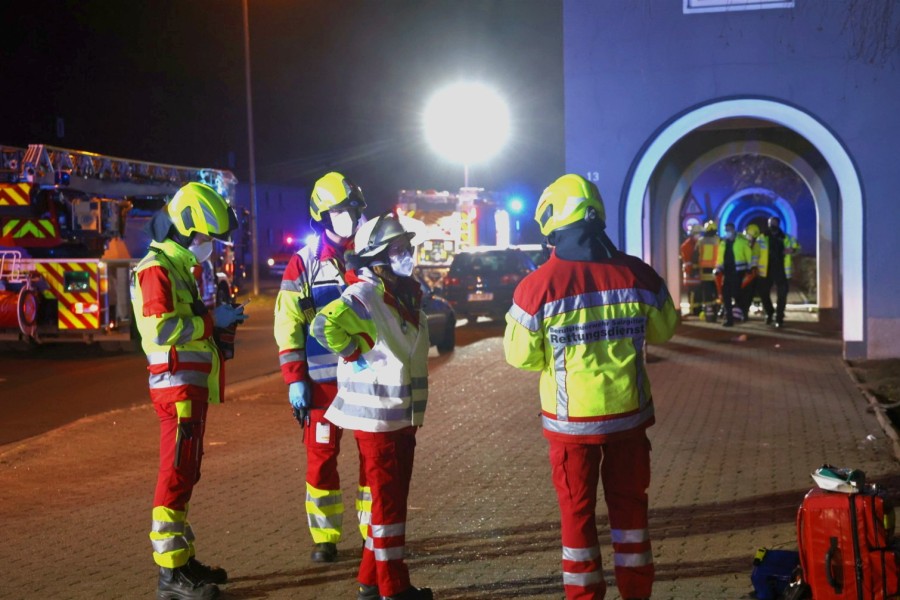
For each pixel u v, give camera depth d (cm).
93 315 1628
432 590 524
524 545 600
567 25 1420
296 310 565
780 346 1582
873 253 1373
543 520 653
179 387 517
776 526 619
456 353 1638
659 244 2025
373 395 480
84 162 1789
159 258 517
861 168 1366
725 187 2578
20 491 761
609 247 458
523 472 791
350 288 482
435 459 844
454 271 2081
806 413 1005
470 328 2080
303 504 707
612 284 446
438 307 1596
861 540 455
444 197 2788
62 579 555
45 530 655
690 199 2456
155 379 521
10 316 1588
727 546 583
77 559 592
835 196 2100
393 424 480
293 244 4797
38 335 1653
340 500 585
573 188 455
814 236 2759
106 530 653
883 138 1358
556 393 446
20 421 1086
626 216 1425
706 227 2058
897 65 1345
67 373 1452
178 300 518
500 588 525
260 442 928
